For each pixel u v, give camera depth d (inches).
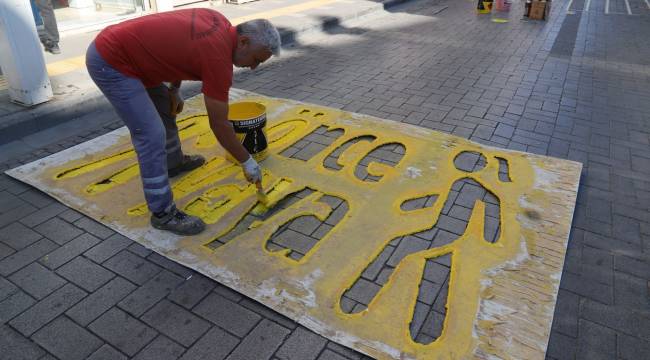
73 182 138.4
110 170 145.1
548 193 133.7
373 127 173.3
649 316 97.0
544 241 115.4
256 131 143.3
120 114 103.8
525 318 94.4
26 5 158.7
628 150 161.9
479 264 108.1
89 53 98.3
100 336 90.3
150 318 94.3
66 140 166.1
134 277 104.6
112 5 299.6
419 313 96.6
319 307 96.5
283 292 100.0
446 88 216.4
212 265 107.2
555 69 244.1
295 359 86.1
